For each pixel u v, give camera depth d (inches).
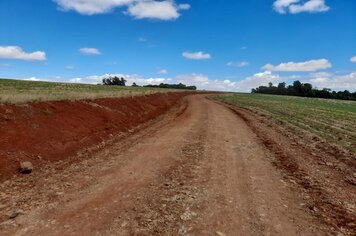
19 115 543.2
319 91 6545.3
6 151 430.3
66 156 498.3
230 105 1955.0
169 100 2091.5
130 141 637.3
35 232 247.6
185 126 855.7
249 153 537.0
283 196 334.3
